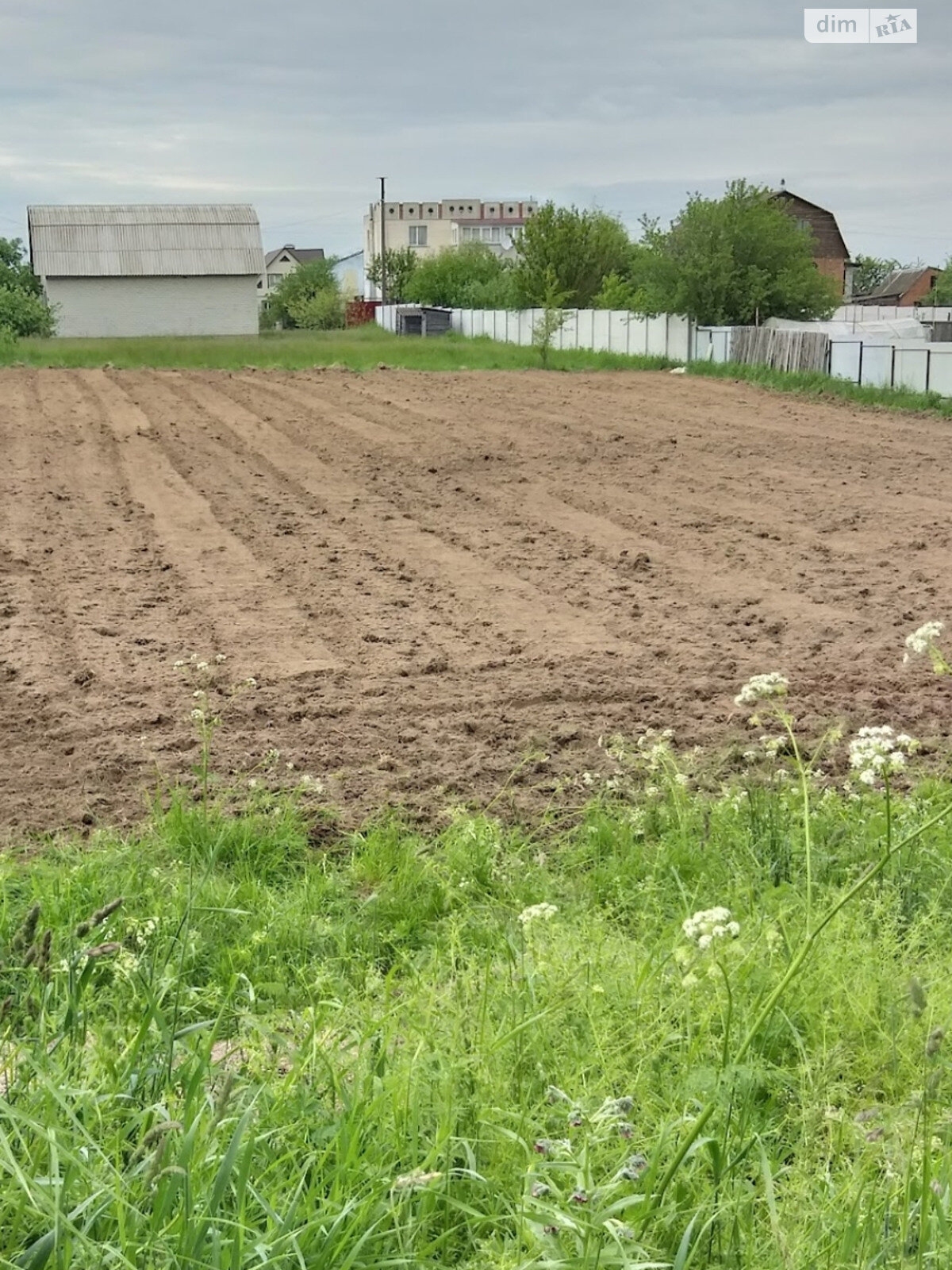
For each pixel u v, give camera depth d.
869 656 9.51
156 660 9.43
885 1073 3.77
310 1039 3.59
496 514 15.68
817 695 8.62
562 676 9.05
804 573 12.38
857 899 5.04
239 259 78.94
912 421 25.98
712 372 38.19
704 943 3.07
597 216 57.53
